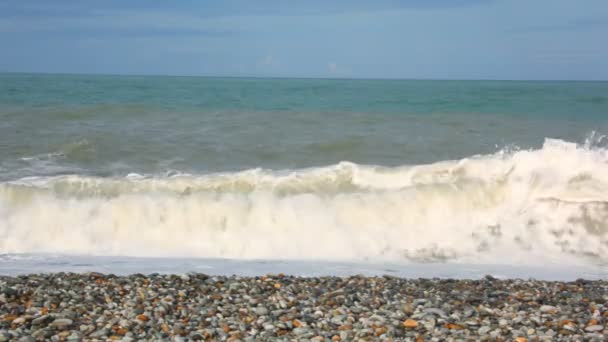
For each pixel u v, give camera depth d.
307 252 10.80
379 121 21.89
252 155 16.06
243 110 24.48
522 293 7.79
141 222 11.41
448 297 7.57
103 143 17.00
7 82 51.47
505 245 10.96
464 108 26.38
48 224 11.27
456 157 15.98
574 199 11.83
